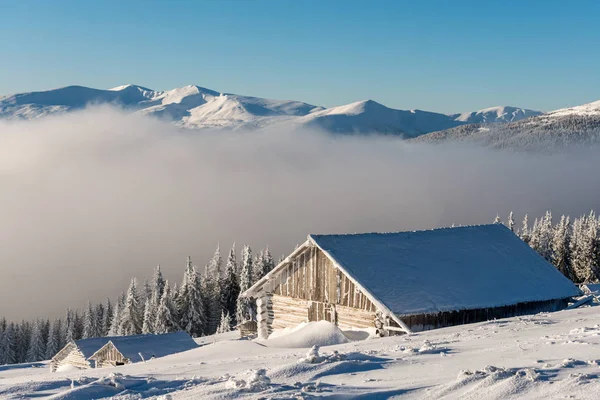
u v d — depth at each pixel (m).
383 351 12.16
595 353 9.51
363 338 23.39
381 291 23.58
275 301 28.44
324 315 25.91
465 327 17.56
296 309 27.23
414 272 25.70
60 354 37.28
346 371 9.58
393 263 26.06
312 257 26.81
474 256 29.06
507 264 29.30
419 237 29.58
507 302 25.70
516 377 7.54
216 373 10.82
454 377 8.45
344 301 25.09
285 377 9.16
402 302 23.12
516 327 15.73
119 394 8.98
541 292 27.67
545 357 9.56
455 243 29.98
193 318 71.88
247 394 8.00
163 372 11.53
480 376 7.89
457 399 7.16
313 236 26.12
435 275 26.02
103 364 34.00
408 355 11.11
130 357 31.94
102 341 37.31
